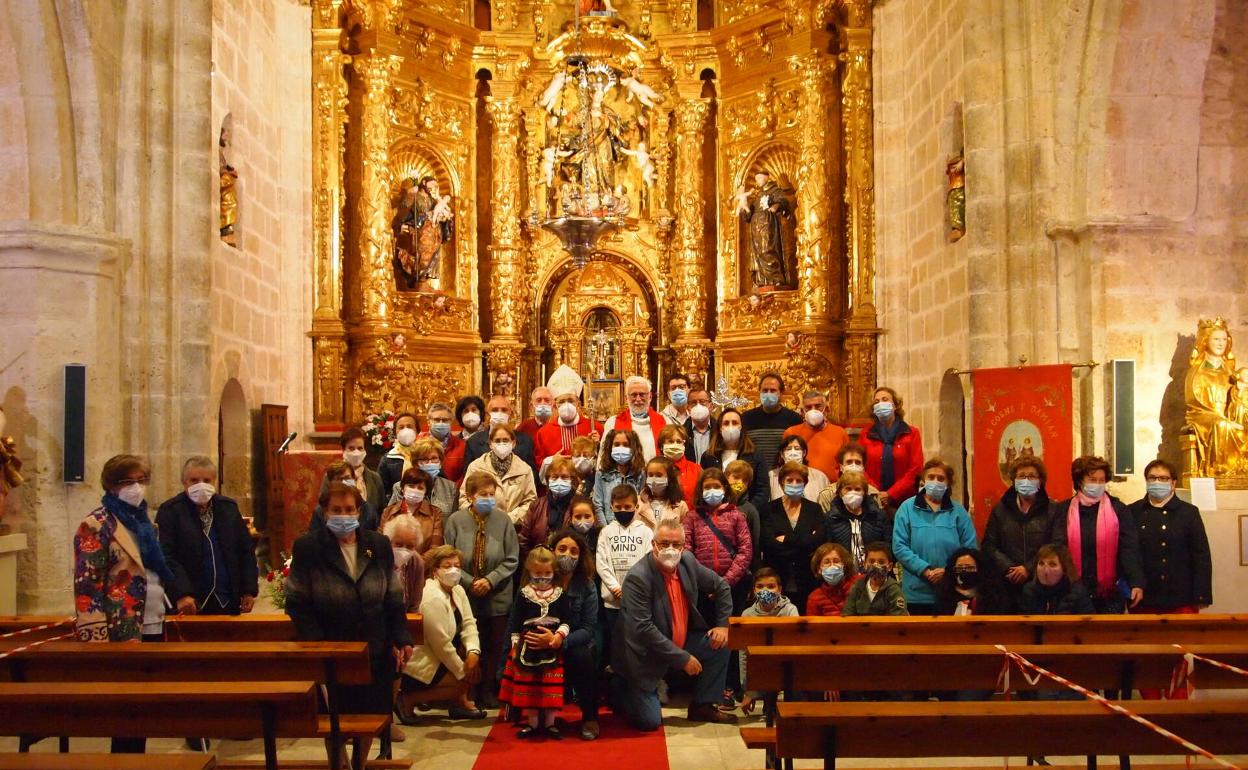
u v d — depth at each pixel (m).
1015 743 5.75
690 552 9.20
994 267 11.73
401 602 7.42
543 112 20.48
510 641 8.79
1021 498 9.39
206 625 7.84
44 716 5.92
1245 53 11.45
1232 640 7.78
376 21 17.75
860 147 17.41
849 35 17.44
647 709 8.82
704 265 20.25
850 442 10.77
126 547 7.18
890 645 7.20
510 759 8.04
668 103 20.42
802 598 9.95
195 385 11.90
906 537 9.62
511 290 20.02
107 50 11.48
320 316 17.12
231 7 14.41
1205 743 5.69
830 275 17.98
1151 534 9.45
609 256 20.70
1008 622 7.71
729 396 16.25
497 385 19.84
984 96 11.79
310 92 17.16
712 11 20.30
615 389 20.58
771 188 19.45
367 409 17.73
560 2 20.47
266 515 15.29
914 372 16.42
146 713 5.91
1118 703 5.77
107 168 11.48
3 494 9.79
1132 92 11.26
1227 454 10.49
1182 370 11.31
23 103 10.96
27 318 10.84
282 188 16.86
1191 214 11.34
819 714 5.64
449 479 11.61
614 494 9.50
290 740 8.63
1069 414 10.62
